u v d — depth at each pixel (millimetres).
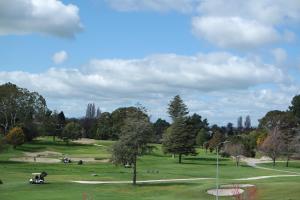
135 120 71562
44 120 177000
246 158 149875
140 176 84312
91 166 100562
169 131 129500
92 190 63062
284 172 101125
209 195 57031
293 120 170250
